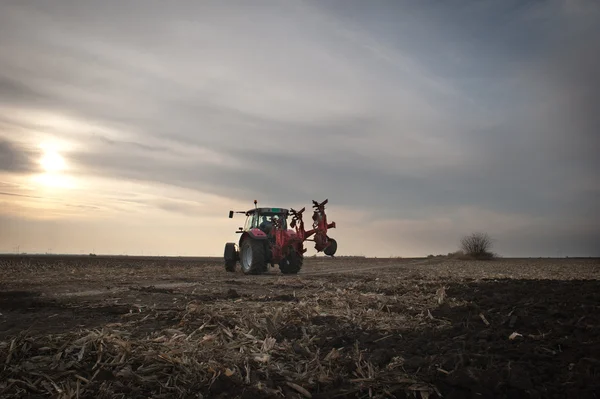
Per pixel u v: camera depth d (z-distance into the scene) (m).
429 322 5.59
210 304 6.71
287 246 15.33
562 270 18.89
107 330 4.51
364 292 8.82
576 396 2.99
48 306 6.77
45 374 3.42
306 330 5.09
